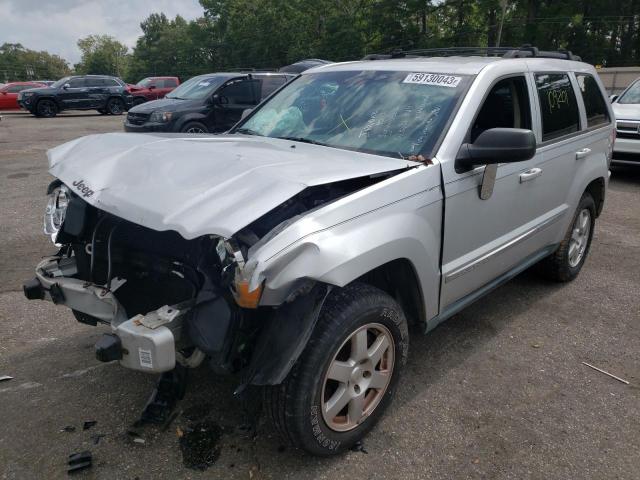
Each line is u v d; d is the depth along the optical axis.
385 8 45.12
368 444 2.82
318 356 2.40
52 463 2.65
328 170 2.63
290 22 57.00
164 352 2.27
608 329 4.14
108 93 25.55
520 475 2.63
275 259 2.19
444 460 2.72
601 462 2.73
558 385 3.39
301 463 2.67
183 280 2.61
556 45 45.94
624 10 46.06
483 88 3.38
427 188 2.90
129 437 2.83
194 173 2.58
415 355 3.71
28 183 9.11
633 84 10.37
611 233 6.59
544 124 4.00
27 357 3.59
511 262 3.86
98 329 3.97
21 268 5.13
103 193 2.61
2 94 27.69
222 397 3.16
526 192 3.78
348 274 2.36
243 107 11.79
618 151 9.36
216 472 2.61
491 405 3.17
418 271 2.85
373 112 3.48
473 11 44.25
